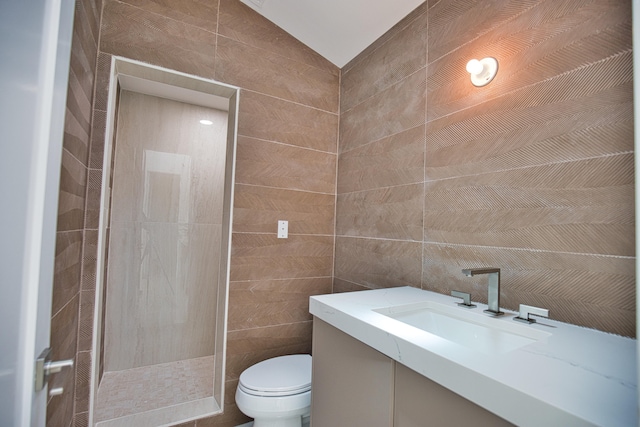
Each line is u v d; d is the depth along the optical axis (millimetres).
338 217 2006
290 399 1318
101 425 1503
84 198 1317
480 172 1157
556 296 918
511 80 1069
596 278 834
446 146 1304
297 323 1867
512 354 652
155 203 2299
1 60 419
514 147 1048
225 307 1664
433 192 1352
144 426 1508
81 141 1157
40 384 469
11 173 429
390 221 1584
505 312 1008
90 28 1204
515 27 1067
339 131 2061
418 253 1410
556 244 924
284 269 1840
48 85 475
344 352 969
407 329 795
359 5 1569
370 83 1796
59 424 1003
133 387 1908
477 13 1206
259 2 1697
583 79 879
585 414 434
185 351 2359
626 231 783
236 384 1675
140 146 2258
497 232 1089
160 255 2301
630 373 566
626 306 775
